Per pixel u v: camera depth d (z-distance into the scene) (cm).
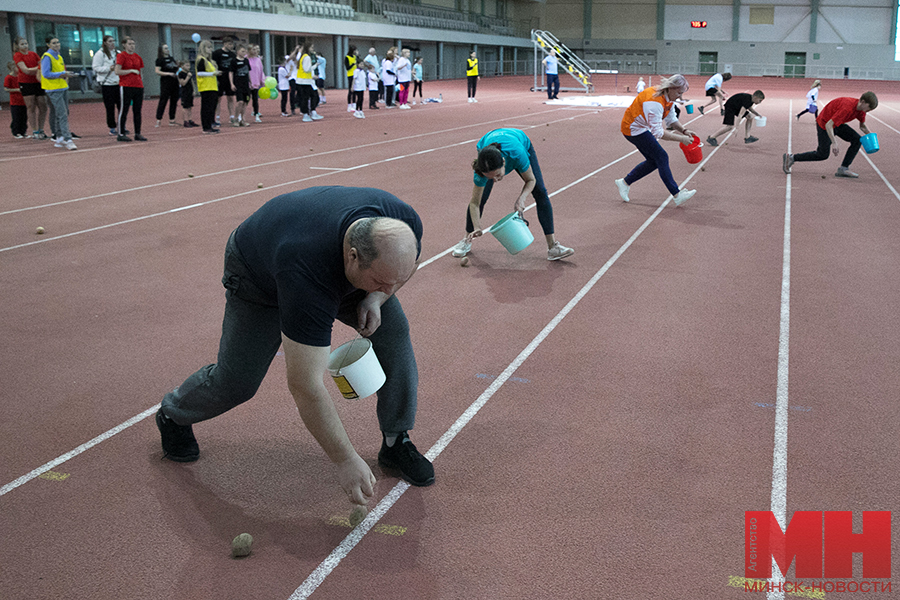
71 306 534
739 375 418
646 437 349
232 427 362
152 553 269
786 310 525
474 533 279
